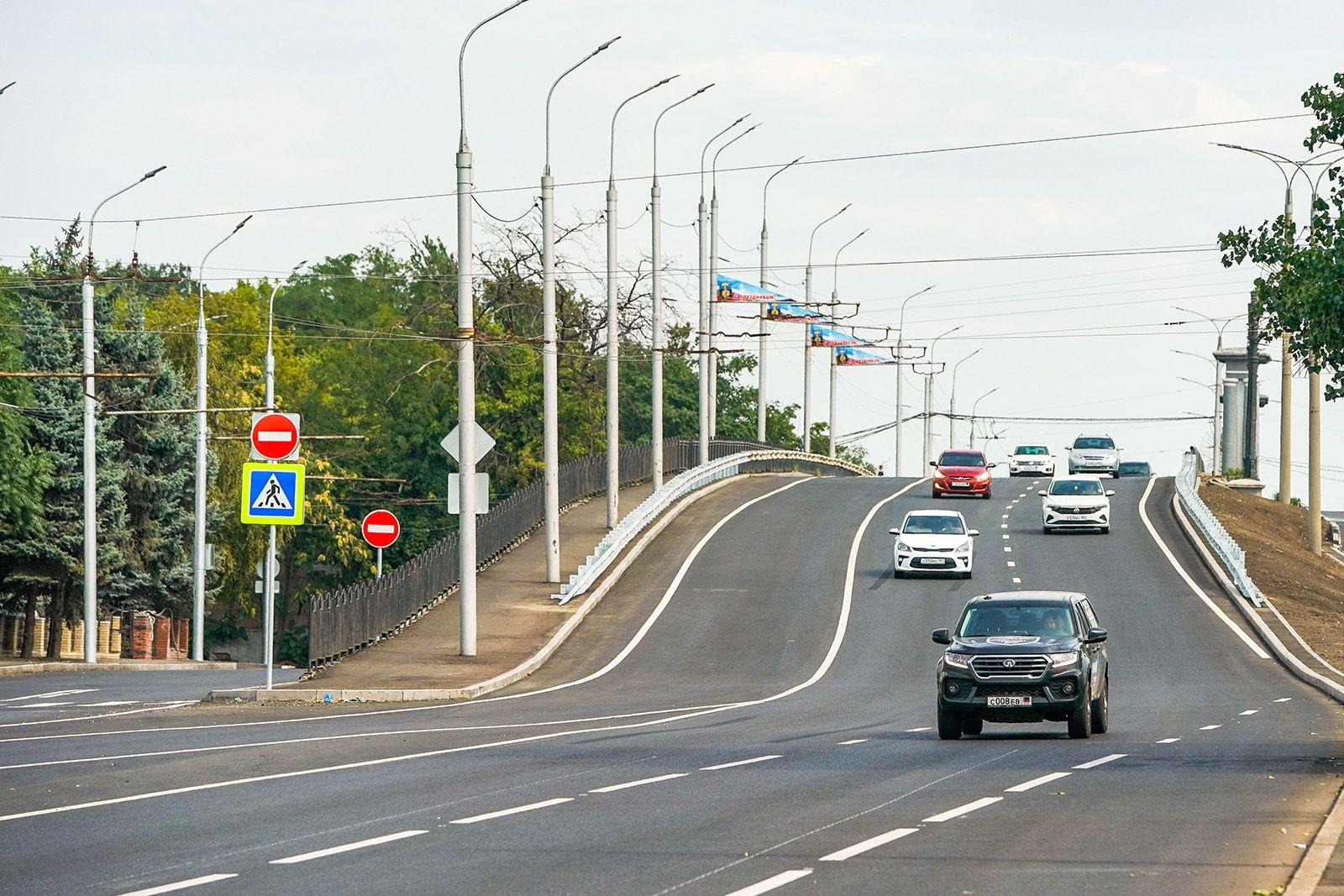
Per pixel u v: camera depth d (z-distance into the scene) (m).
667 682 57.16
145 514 95.94
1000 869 19.11
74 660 85.06
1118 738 37.44
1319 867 19.02
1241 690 53.78
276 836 21.66
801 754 33.09
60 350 89.81
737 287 128.50
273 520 49.12
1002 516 101.06
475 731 38.88
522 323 136.62
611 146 84.06
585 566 75.88
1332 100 32.25
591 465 107.94
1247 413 130.62
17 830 22.19
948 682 36.84
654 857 19.91
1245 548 89.44
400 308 175.88
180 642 117.69
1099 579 79.31
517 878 18.48
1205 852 20.41
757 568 82.19
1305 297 31.70
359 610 61.19
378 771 29.56
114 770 29.61
